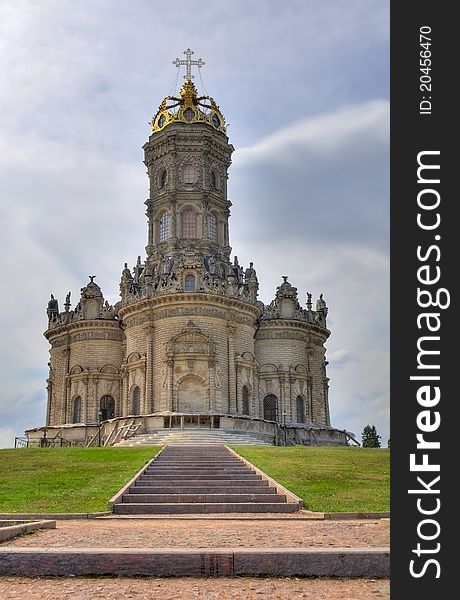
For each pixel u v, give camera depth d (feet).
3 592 46.96
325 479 120.37
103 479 121.80
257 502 104.12
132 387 271.49
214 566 51.39
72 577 51.24
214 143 320.09
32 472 132.36
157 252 307.78
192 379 259.19
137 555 51.83
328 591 47.16
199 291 264.72
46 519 89.51
